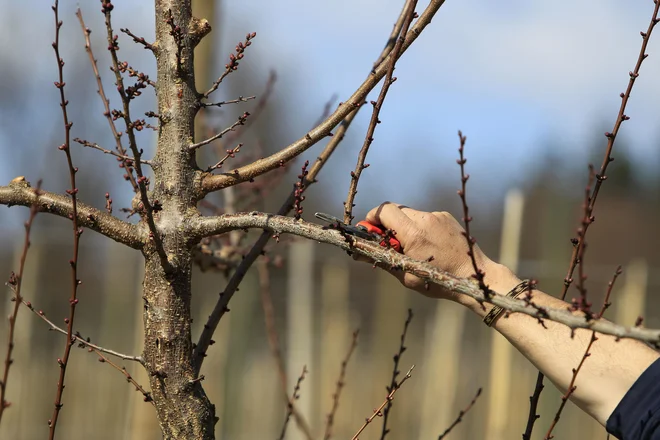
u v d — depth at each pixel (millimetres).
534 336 3479
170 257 3473
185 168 3553
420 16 3549
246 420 11992
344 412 10828
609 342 3400
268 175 6523
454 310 10164
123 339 11273
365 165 3459
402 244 3582
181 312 3508
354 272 14594
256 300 11594
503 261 8609
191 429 3480
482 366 12172
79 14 3451
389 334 11125
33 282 10617
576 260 3508
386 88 3436
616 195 27219
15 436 10555
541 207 22656
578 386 3340
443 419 9969
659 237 26375
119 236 3473
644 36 3414
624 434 3191
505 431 8555
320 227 3176
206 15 7074
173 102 3576
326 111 6031
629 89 3375
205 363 10344
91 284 12898
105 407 11211
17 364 10484
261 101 6973
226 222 3424
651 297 12492
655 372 3219
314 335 12641
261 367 12500
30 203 3443
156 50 3617
